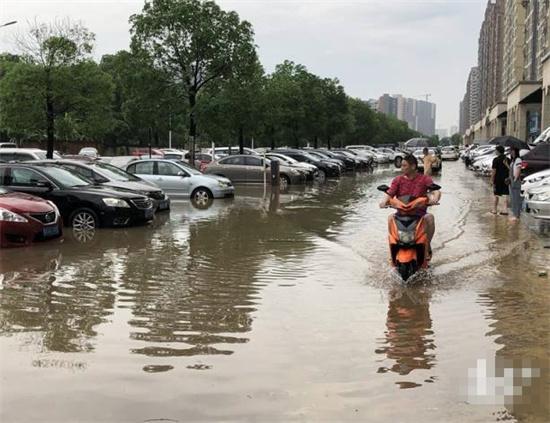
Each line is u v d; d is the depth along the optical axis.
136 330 6.25
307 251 11.11
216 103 29.16
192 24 28.72
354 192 25.91
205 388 4.76
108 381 4.89
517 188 15.63
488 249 11.23
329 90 59.28
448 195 23.94
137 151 54.81
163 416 4.26
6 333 6.11
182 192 21.34
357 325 6.45
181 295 7.73
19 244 11.52
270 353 5.57
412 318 6.72
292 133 50.34
